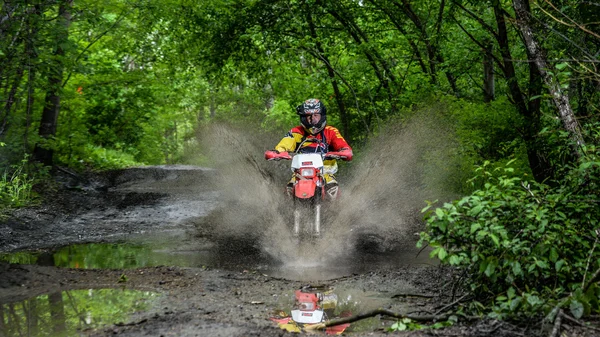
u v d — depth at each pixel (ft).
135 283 20.42
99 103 80.53
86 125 84.17
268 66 59.98
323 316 16.57
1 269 21.42
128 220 39.86
